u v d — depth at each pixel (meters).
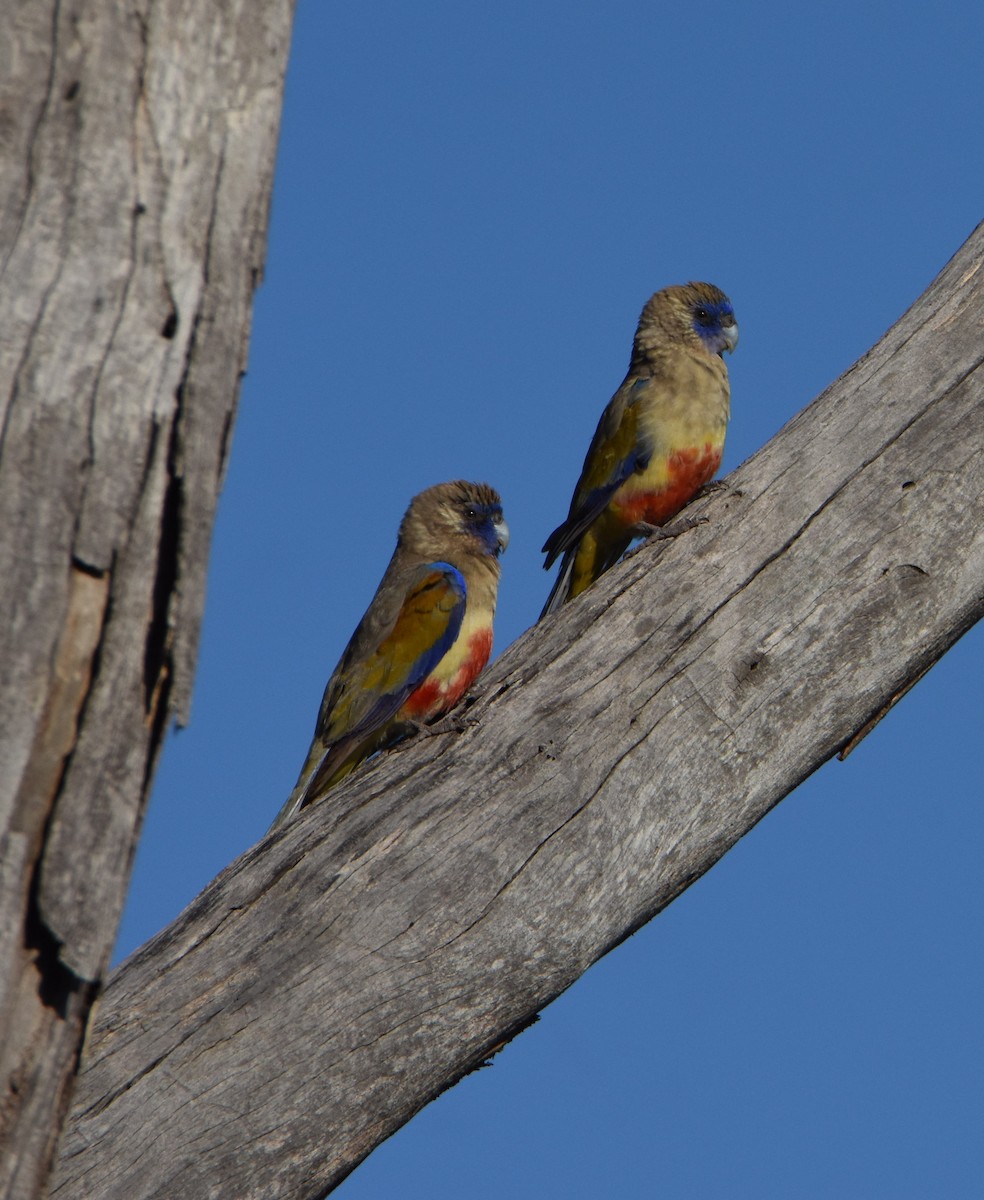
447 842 9.80
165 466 6.34
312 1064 8.95
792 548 11.36
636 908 10.41
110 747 6.20
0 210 6.21
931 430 11.76
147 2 6.50
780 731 10.97
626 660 10.84
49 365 6.13
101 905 6.20
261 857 9.66
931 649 11.52
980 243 12.69
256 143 6.79
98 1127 8.42
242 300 6.71
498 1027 9.72
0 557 5.97
